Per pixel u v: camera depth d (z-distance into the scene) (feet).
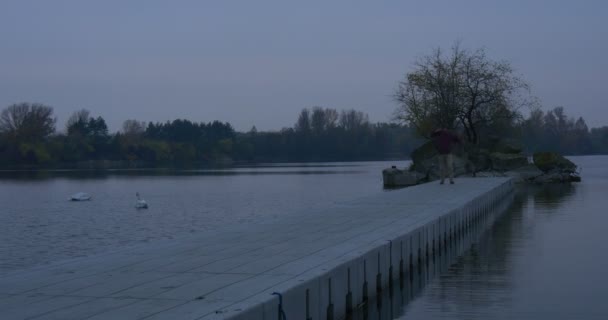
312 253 37.37
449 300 38.22
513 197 116.98
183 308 24.13
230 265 33.65
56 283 29.37
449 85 197.88
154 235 95.71
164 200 159.02
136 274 31.45
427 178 183.42
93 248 83.66
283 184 218.59
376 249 39.27
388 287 41.45
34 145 398.83
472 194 84.28
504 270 46.57
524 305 36.17
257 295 26.11
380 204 71.67
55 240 91.35
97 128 501.56
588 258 50.72
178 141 529.86
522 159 179.52
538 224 74.18
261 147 547.49
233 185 219.00
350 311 34.65
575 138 508.94
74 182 249.14
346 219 56.65
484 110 199.11
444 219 59.00
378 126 542.57
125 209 136.77
